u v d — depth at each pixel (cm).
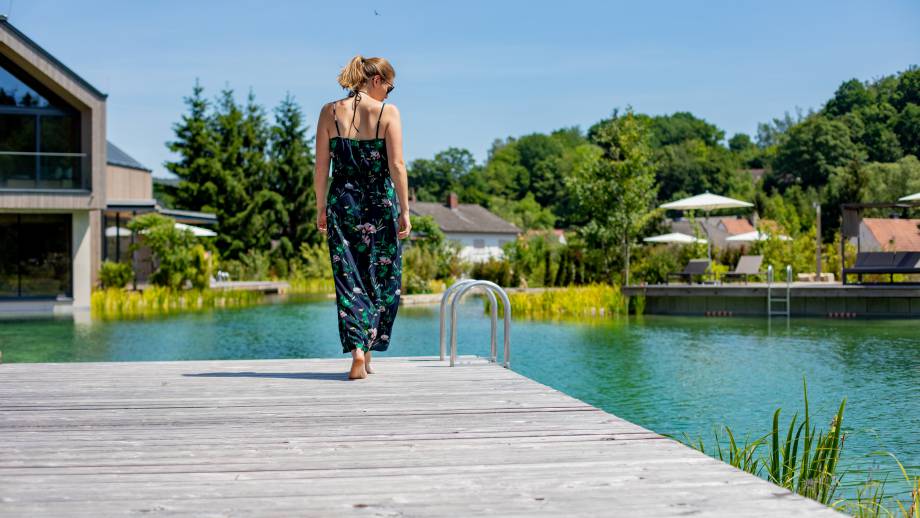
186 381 502
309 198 5091
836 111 7881
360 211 480
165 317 1969
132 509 244
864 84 7838
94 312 2147
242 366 571
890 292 1833
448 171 9862
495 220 6812
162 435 349
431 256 3173
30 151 2284
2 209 2244
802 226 5112
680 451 319
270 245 4959
